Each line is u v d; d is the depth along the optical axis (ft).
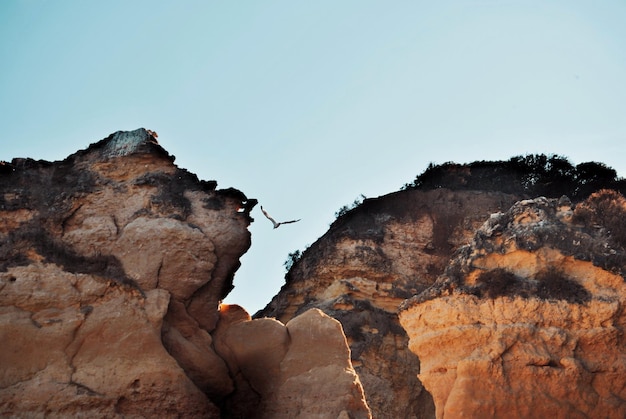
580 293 91.76
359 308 162.50
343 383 108.17
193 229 113.39
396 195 182.91
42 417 98.94
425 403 153.28
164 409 104.01
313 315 113.91
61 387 100.22
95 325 104.22
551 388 89.76
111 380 102.42
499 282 92.94
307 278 174.40
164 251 111.34
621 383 90.33
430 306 95.71
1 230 108.68
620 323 91.15
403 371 155.02
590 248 92.89
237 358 113.91
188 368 110.22
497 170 189.88
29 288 103.86
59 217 110.42
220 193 117.60
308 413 107.55
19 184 111.75
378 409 150.51
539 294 91.76
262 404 111.45
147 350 105.29
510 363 90.58
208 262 113.60
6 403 98.73
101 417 100.73
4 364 100.32
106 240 110.83
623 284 91.30
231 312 117.91
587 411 89.61
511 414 89.40
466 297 93.50
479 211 177.88
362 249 172.35
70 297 104.68
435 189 183.21
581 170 189.57
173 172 117.29
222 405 113.19
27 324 102.06
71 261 107.96
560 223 95.40
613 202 99.19
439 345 94.53
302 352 111.86
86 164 115.44
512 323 91.45
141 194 114.32
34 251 106.63
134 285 108.37
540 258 93.40
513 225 96.27
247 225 118.52
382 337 157.99
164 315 107.96
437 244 175.63
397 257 173.06
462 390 90.22
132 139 116.78
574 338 90.94
